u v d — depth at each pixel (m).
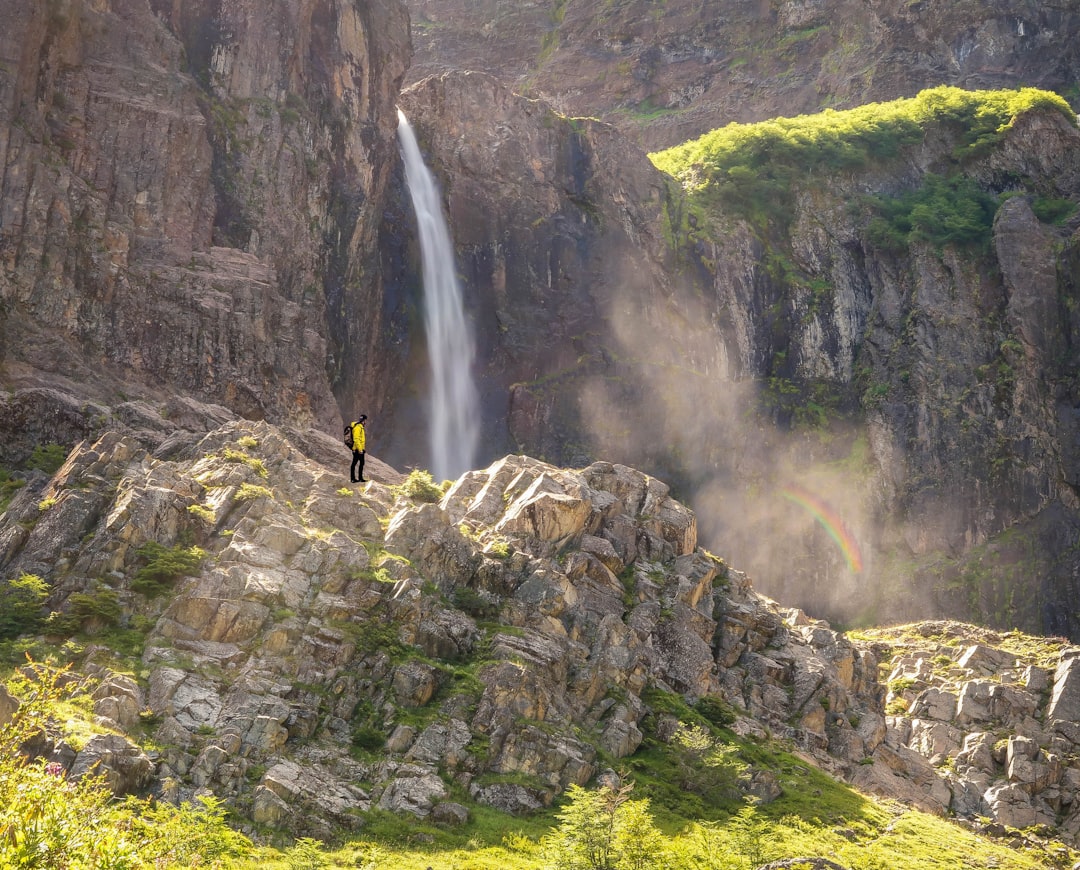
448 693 58.09
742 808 55.66
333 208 110.06
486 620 64.50
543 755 56.66
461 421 124.50
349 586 60.81
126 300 89.25
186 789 48.09
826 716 73.44
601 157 141.62
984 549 128.25
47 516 61.41
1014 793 74.25
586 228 137.25
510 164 135.25
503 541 69.88
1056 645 100.50
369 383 115.38
